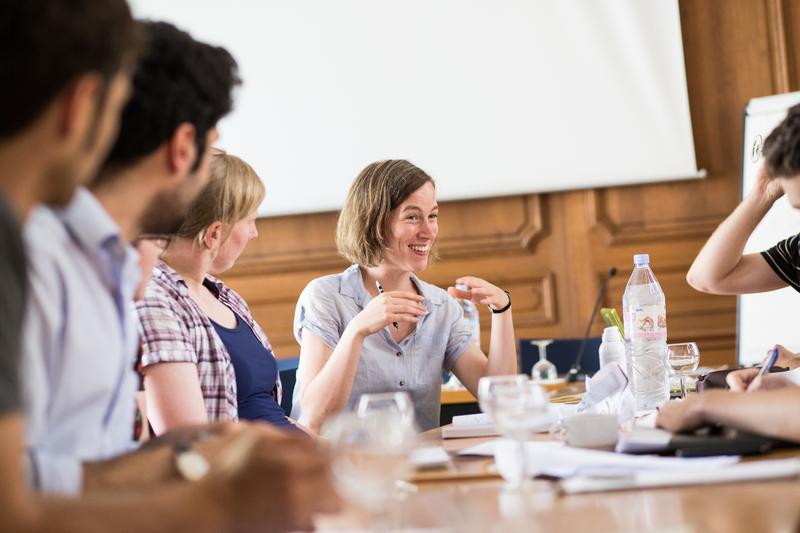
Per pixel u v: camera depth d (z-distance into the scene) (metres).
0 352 1.03
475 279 3.85
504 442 1.82
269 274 7.83
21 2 1.14
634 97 7.42
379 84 7.58
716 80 7.56
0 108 1.16
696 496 1.53
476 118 7.54
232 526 1.21
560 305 7.69
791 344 5.83
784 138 2.33
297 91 7.62
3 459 1.01
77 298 1.53
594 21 7.39
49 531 1.05
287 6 7.59
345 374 3.42
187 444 1.60
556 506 1.55
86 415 1.58
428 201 3.86
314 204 7.67
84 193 1.60
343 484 1.33
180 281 2.86
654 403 3.30
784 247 3.64
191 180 1.81
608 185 7.51
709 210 7.55
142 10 7.59
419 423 3.76
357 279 3.89
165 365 2.58
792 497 1.45
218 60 1.80
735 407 1.98
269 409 3.15
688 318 7.55
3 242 1.07
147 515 1.13
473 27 7.49
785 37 7.48
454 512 1.56
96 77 1.21
